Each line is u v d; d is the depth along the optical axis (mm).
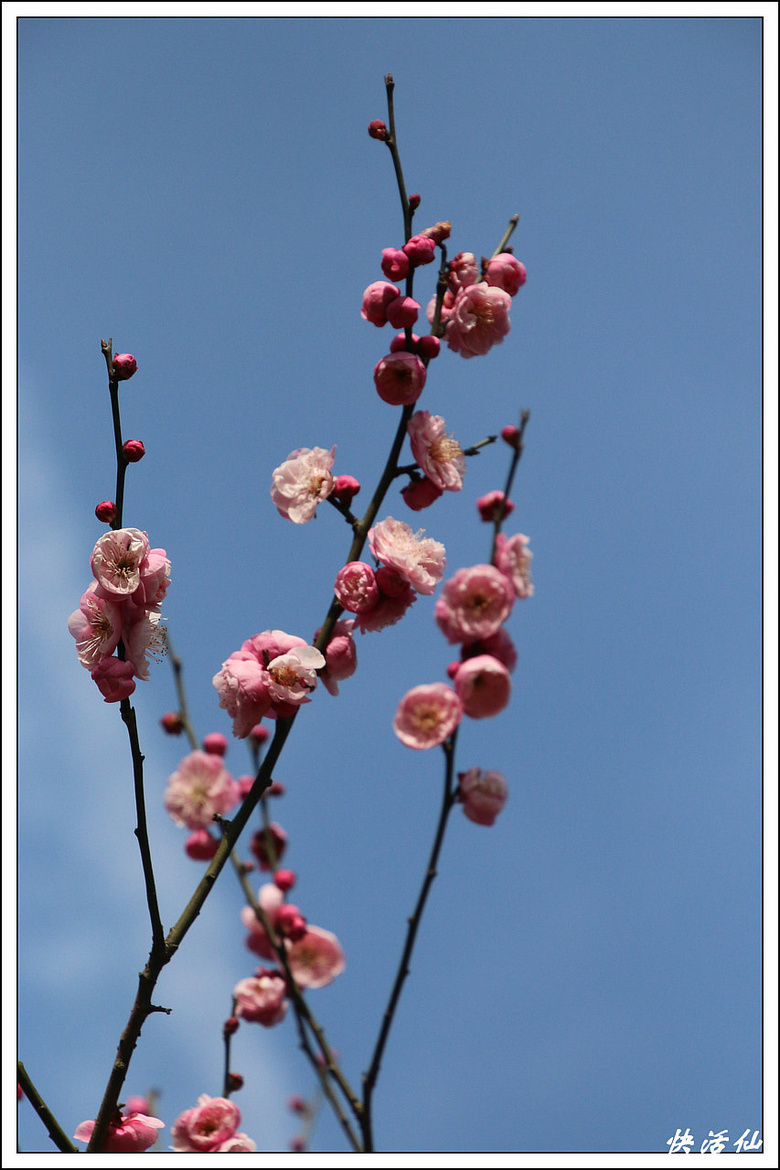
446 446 1315
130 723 1290
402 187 1321
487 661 1258
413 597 1308
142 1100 1335
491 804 1263
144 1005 1281
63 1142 1283
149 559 1306
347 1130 1277
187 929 1286
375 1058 1268
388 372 1310
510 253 1346
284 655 1297
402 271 1312
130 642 1301
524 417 1288
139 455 1306
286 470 1315
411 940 1264
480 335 1326
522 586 1271
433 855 1263
